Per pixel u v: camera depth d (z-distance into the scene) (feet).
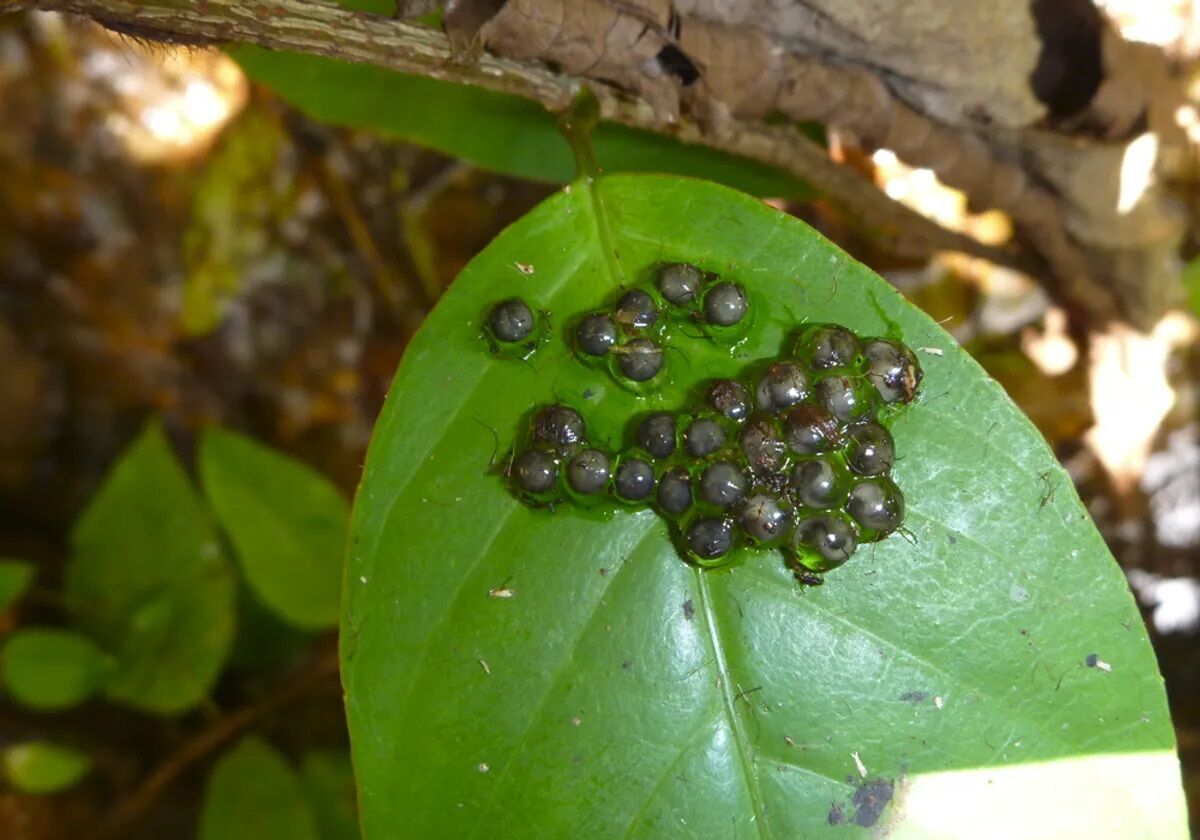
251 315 0.58
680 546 0.27
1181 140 0.39
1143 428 0.46
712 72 0.30
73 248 0.58
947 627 0.27
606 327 0.27
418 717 0.27
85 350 0.59
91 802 0.55
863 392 0.27
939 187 0.45
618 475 0.27
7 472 0.59
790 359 0.28
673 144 0.37
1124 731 0.26
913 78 0.32
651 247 0.28
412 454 0.27
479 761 0.27
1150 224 0.39
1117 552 0.47
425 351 0.28
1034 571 0.27
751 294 0.28
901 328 0.28
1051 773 0.27
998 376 0.47
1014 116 0.33
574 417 0.27
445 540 0.27
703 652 0.27
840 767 0.27
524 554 0.27
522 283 0.28
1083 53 0.32
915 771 0.27
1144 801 0.26
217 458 0.44
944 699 0.27
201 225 0.58
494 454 0.27
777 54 0.31
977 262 0.47
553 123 0.37
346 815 0.46
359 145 0.56
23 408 0.59
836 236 0.48
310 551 0.44
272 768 0.44
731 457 0.27
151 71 0.57
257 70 0.36
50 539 0.59
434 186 0.56
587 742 0.27
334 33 0.28
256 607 0.51
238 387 0.59
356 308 0.58
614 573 0.27
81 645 0.45
